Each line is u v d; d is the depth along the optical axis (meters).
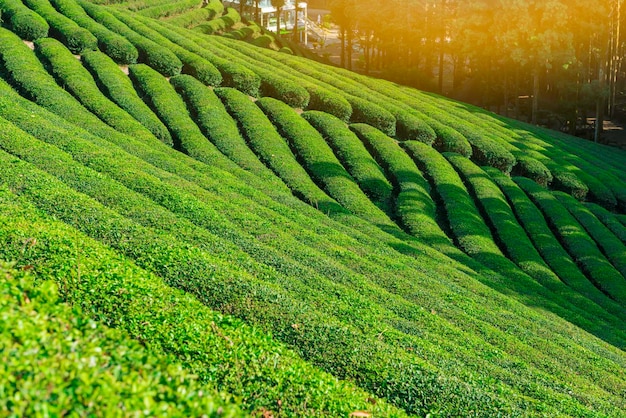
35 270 15.42
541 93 83.12
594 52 75.75
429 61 76.94
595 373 21.80
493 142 45.81
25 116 29.64
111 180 24.83
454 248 32.47
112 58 43.75
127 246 19.08
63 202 20.98
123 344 8.10
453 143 44.47
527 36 61.97
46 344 7.09
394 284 24.28
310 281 21.41
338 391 12.82
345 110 44.53
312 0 133.50
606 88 64.00
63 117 32.97
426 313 21.86
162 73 44.16
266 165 36.41
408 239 31.91
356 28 79.88
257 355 13.21
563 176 44.56
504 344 21.88
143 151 31.22
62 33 43.16
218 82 44.50
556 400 17.86
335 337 16.61
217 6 78.69
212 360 12.87
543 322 25.78
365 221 32.34
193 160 32.81
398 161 39.88
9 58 38.12
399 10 73.50
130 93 38.84
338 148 40.03
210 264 18.78
